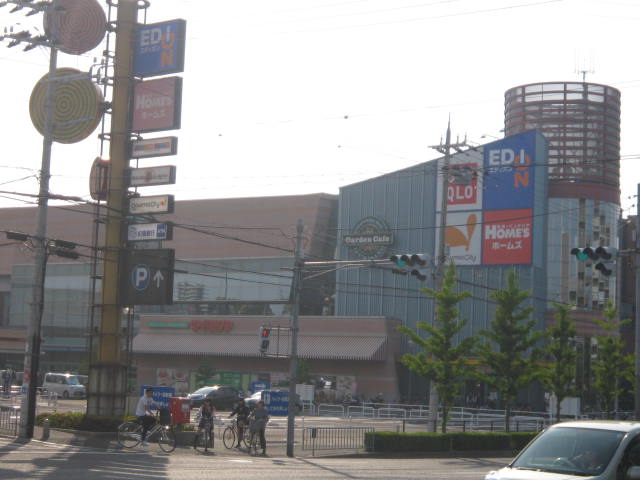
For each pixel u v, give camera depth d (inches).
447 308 1327.5
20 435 1092.5
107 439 1122.7
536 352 1427.2
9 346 3228.3
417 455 1219.9
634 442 418.3
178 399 1162.0
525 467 416.2
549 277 2691.9
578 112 3272.6
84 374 2866.6
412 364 1314.0
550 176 3024.1
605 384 1718.8
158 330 2952.8
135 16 1323.8
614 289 2844.5
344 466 954.7
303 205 2923.2
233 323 2824.8
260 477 746.2
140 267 1266.0
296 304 1145.4
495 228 2556.6
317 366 2642.7
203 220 3080.7
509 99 3462.1
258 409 1100.5
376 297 2731.3
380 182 2773.1
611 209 2847.0
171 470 778.2
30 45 1103.0
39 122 1350.9
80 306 3272.6
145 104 1296.8
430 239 2657.5
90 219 3292.3
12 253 3506.4
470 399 2490.2
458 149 1385.3
